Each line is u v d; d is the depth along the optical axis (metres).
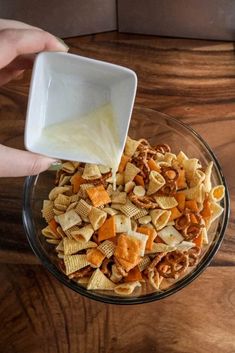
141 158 0.55
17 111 0.65
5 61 0.45
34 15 0.69
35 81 0.39
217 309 0.55
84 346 0.54
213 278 0.56
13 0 0.67
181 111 0.65
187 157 0.60
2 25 0.50
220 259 0.57
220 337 0.54
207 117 0.65
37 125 0.41
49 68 0.41
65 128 0.43
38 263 0.57
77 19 0.70
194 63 0.69
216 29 0.70
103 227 0.52
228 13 0.67
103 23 0.71
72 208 0.54
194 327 0.54
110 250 0.51
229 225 0.59
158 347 0.54
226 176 0.62
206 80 0.67
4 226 0.59
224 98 0.66
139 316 0.55
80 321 0.55
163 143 0.62
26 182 0.56
